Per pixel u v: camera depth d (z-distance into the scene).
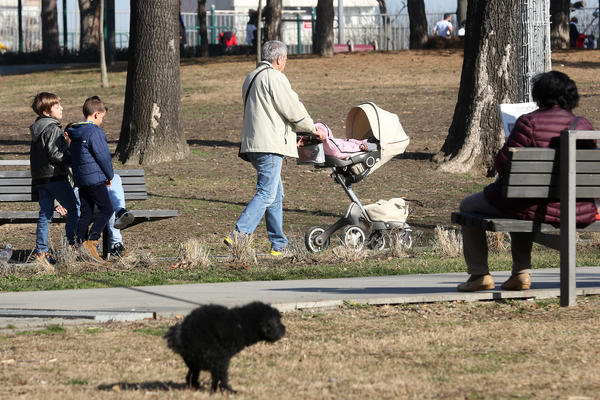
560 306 11.32
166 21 31.30
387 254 18.09
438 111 41.91
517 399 7.27
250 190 27.25
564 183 10.84
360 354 8.91
